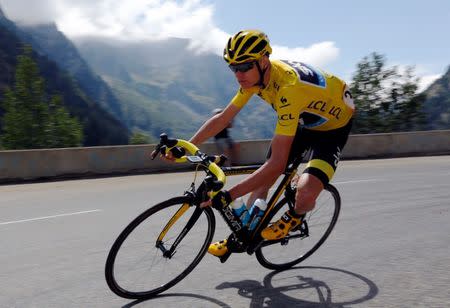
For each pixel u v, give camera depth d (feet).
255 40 8.52
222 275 10.75
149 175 32.99
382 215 17.07
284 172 10.43
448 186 23.56
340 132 10.14
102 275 10.98
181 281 10.37
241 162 38.47
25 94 71.92
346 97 9.99
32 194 25.25
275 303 9.01
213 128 10.41
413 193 21.76
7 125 71.87
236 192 8.88
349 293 9.43
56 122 73.36
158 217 9.32
